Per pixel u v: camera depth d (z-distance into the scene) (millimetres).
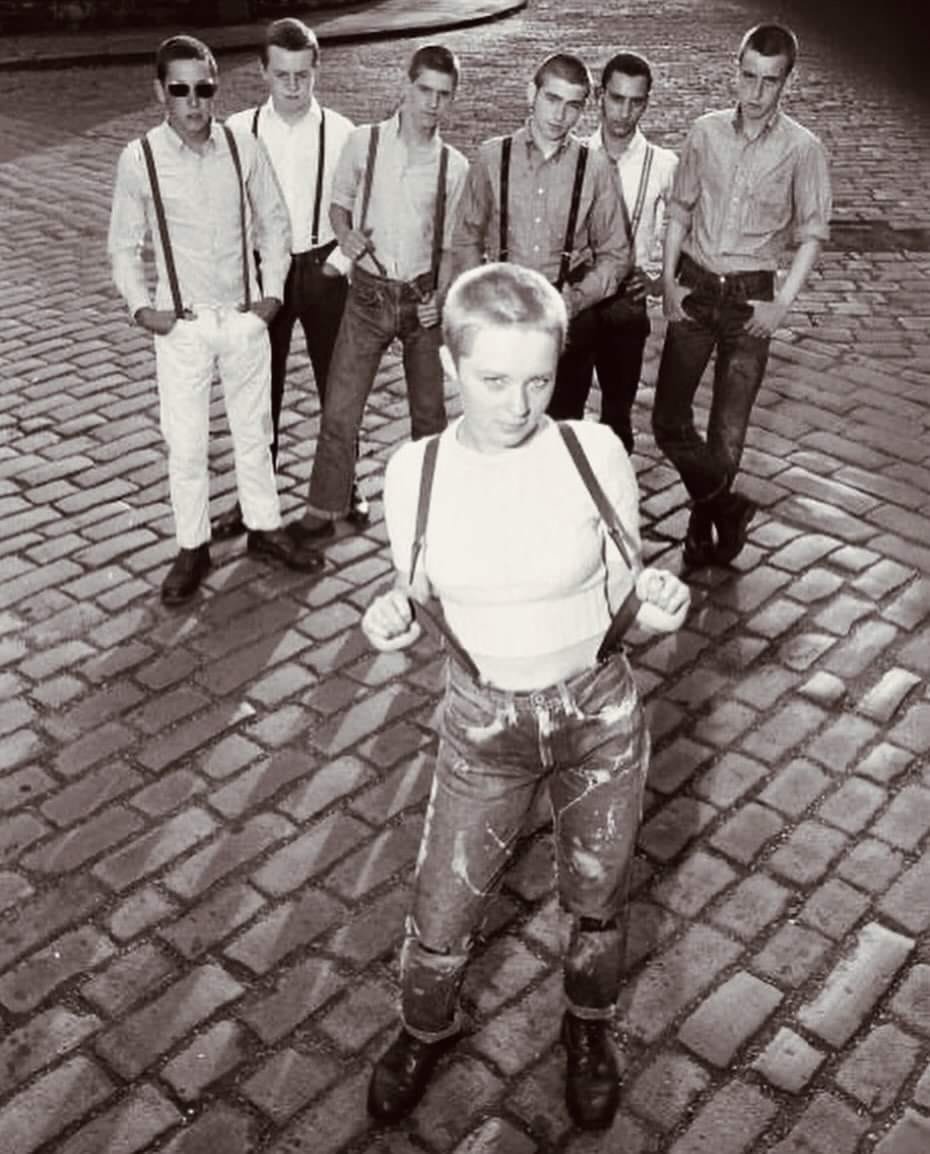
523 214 4402
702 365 4598
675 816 3770
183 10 16938
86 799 3893
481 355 2188
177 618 4727
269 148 4789
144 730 4176
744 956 3320
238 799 3881
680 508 5359
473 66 14867
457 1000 2922
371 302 4699
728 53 15258
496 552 2377
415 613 2566
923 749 4008
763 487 5465
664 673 4363
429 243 4621
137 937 3420
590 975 2807
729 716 4168
